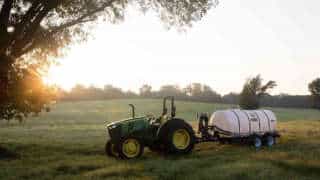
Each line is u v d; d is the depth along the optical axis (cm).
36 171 1560
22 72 2136
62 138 2842
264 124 2188
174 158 1827
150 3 2394
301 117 6681
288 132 2916
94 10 2336
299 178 1372
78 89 11744
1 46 2138
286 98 8956
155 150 1994
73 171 1582
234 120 2125
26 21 2195
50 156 1947
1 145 2292
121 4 2384
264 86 4519
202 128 2100
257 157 1698
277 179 1350
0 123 5341
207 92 10556
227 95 9731
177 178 1396
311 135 2691
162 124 1947
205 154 1916
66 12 2314
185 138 1958
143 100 10850
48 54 2419
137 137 1873
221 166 1532
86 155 1981
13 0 2155
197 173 1437
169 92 11362
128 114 7644
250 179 1353
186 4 2370
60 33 2402
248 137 2148
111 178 1402
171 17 2419
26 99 2117
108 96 11981
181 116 6869
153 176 1431
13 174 1527
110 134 1925
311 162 1555
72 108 9131
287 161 1581
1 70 2072
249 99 4484
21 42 2227
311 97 8350
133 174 1474
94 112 8119
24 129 4078
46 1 2186
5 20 2153
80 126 4775
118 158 1848
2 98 2084
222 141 2148
